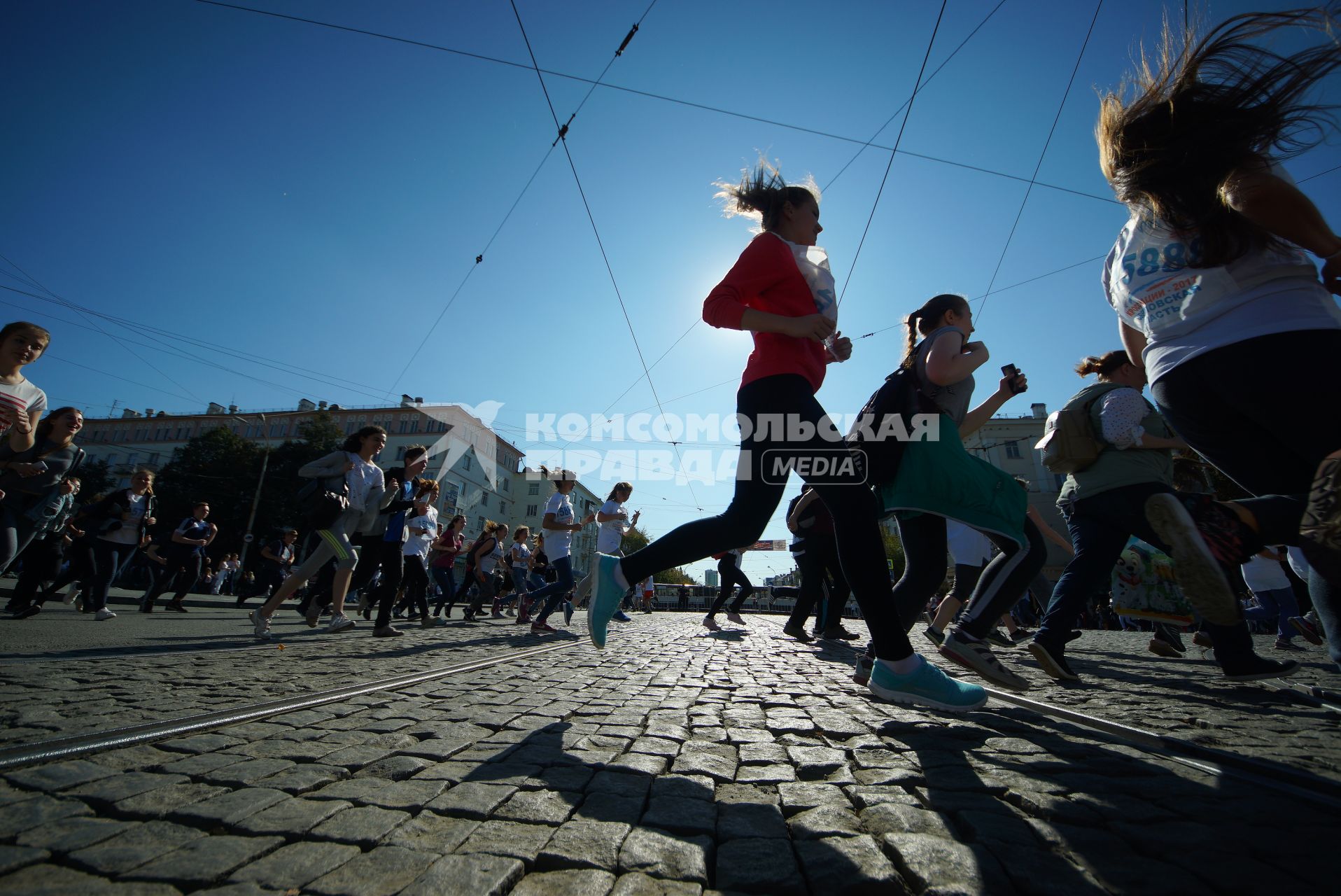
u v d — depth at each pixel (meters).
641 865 1.07
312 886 0.96
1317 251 1.64
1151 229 1.94
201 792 1.34
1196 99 1.77
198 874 0.98
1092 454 3.36
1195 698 2.77
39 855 1.02
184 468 40.81
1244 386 1.72
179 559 9.95
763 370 2.31
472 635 6.66
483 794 1.38
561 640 6.19
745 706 2.54
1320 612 1.85
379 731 1.92
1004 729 2.09
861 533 2.22
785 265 2.40
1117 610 4.40
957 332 2.58
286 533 14.24
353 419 56.69
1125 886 0.99
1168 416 1.98
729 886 1.01
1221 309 1.77
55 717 1.93
